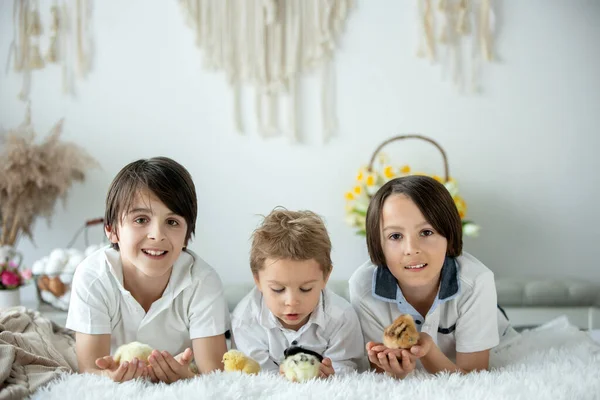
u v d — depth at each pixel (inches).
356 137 86.2
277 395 33.7
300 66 85.2
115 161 85.3
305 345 45.6
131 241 40.9
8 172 73.5
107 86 85.0
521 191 87.2
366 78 86.0
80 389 34.7
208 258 86.4
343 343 45.6
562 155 87.3
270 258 40.9
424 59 86.0
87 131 85.0
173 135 85.7
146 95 85.3
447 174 82.4
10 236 77.1
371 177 79.8
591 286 79.0
